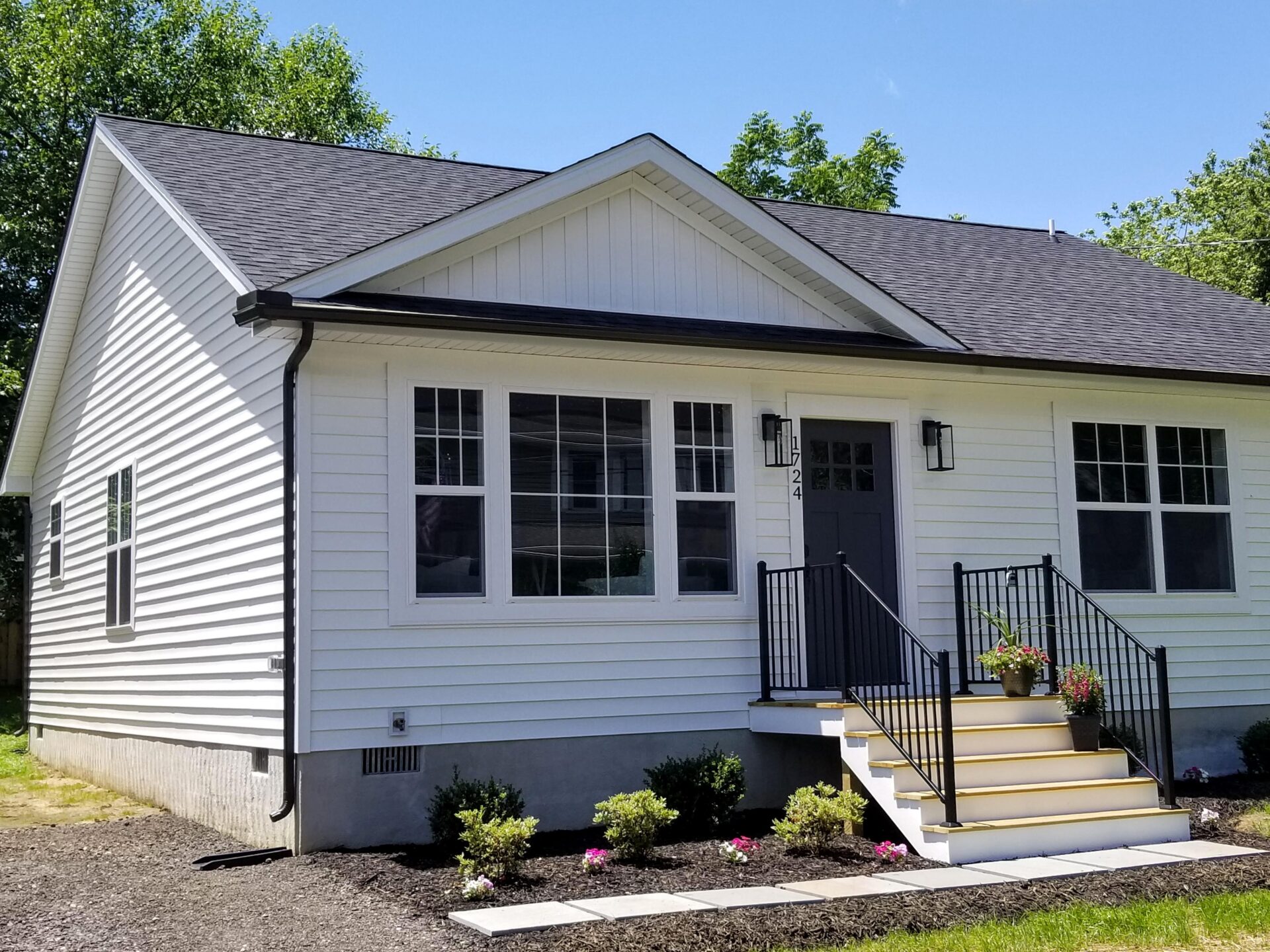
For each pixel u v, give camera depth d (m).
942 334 11.40
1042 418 12.64
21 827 11.23
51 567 16.36
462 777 9.54
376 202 12.02
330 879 8.00
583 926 6.65
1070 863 8.38
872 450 11.80
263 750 9.69
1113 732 10.42
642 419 10.62
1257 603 13.51
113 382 13.89
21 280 24.91
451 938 6.48
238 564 10.14
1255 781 12.47
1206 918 6.95
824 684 11.10
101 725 13.93
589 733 10.02
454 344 9.65
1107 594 12.68
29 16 26.31
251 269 9.49
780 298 11.48
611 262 10.75
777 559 11.08
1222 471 13.61
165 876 8.50
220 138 13.47
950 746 8.68
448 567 9.70
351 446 9.41
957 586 11.22
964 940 6.52
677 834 9.57
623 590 10.33
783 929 6.61
